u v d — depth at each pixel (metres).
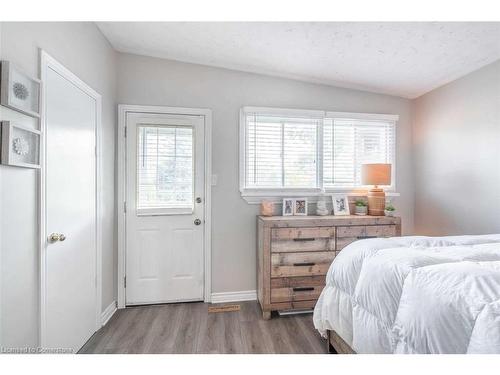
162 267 2.58
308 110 2.83
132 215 2.52
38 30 1.40
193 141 2.62
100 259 2.13
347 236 2.45
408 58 2.35
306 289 2.35
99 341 1.94
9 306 1.19
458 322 0.88
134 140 2.52
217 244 2.67
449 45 2.12
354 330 1.36
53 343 1.53
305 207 2.76
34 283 1.37
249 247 2.72
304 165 2.88
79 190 1.83
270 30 2.05
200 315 2.36
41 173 1.41
